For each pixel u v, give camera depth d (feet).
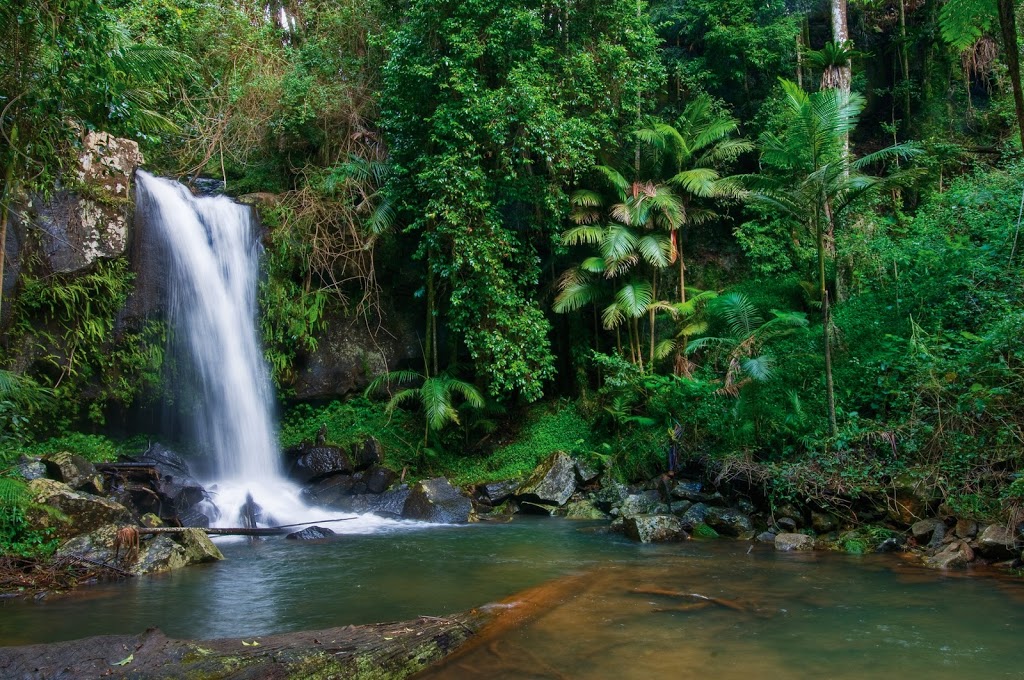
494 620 15.33
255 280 40.45
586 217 41.86
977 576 19.63
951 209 35.24
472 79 36.81
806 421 29.12
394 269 44.80
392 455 40.96
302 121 42.63
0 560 20.15
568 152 37.22
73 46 20.54
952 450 24.47
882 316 31.94
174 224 36.58
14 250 30.17
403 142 39.93
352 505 35.37
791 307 40.32
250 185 44.75
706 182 39.34
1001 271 29.91
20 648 12.56
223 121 44.09
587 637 14.26
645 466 36.17
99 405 33.96
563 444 41.04
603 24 41.29
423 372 45.11
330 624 15.62
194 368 37.06
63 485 23.61
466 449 42.83
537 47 38.01
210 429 37.58
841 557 22.88
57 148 25.23
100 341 33.40
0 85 19.90
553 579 19.89
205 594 18.53
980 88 51.08
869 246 35.86
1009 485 22.44
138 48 23.80
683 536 26.94
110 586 19.58
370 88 44.86
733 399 31.83
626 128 42.55
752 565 21.66
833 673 12.12
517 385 39.63
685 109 44.06
